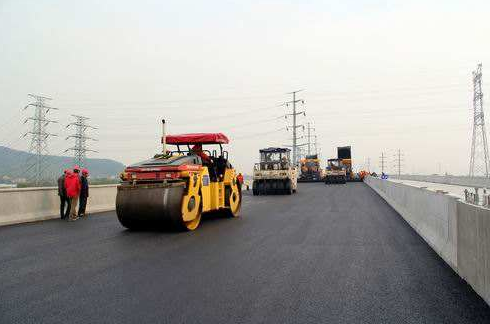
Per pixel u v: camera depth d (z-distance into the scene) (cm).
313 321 409
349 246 811
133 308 448
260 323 402
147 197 1009
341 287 526
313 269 621
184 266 645
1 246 849
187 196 1047
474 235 511
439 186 3158
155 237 953
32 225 1209
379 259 691
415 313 431
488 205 507
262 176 2662
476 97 5391
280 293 500
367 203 1872
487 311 437
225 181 1351
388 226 1104
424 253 741
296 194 2675
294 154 6412
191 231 1048
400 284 540
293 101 6500
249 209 1634
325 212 1474
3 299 484
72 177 1334
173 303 463
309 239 898
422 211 957
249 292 504
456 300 474
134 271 615
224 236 955
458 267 590
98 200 1684
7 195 1253
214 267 636
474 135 5388
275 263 662
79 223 1257
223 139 1320
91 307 452
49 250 799
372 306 453
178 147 1324
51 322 409
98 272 612
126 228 1127
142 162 1104
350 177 5409
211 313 430
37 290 520
